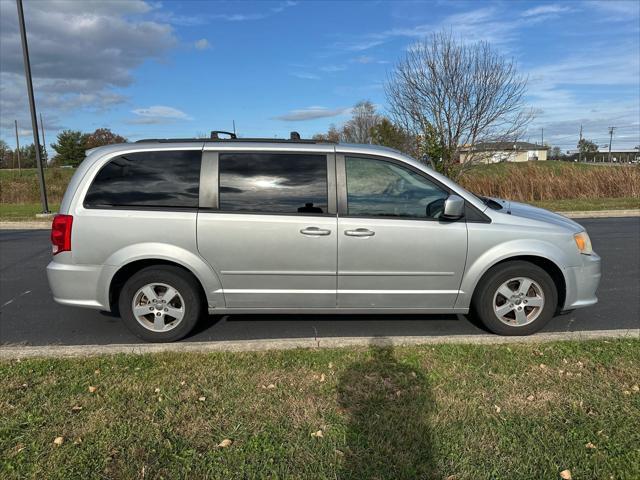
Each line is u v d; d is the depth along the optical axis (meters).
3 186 22.19
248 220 4.13
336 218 4.15
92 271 4.18
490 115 17.33
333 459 2.60
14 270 7.83
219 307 4.31
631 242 9.49
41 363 3.75
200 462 2.59
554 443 2.71
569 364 3.65
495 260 4.20
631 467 2.51
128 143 4.34
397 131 19.94
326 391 3.30
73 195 4.19
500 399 3.17
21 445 2.72
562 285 4.39
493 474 2.47
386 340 4.11
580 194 18.66
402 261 4.19
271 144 4.25
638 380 3.38
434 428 2.86
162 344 4.14
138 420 2.97
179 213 4.14
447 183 4.23
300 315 5.11
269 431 2.86
